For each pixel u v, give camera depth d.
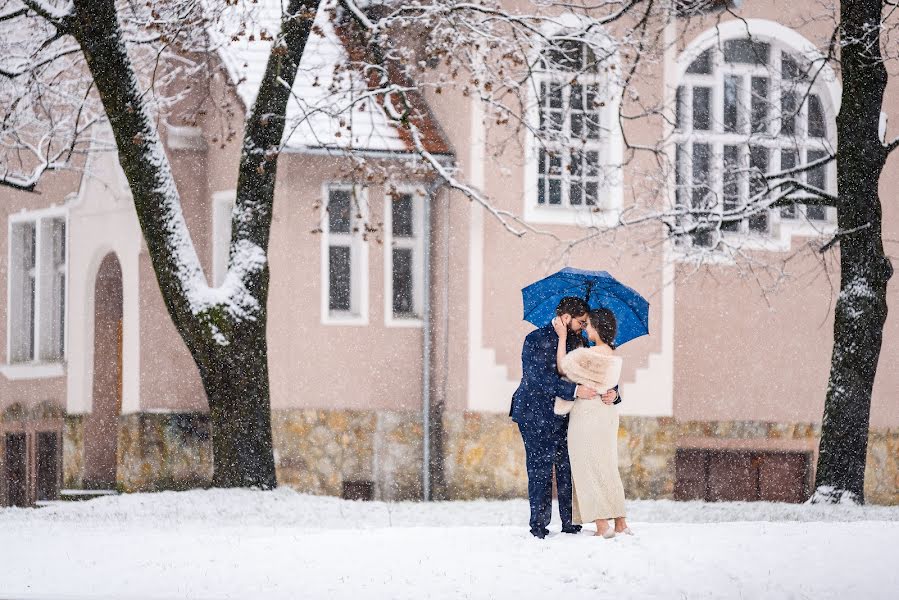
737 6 22.34
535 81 22.23
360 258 22.73
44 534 14.66
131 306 22.75
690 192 22.98
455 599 9.77
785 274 22.03
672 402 22.89
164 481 22.48
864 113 18.41
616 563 10.47
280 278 22.42
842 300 18.48
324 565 10.91
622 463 22.47
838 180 18.69
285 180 22.42
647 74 22.34
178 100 23.11
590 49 20.86
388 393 22.77
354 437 22.55
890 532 11.66
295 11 18.34
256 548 11.91
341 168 21.52
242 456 18.30
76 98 23.14
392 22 18.86
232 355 18.17
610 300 12.12
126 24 20.91
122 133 18.09
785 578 10.16
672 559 10.57
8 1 21.28
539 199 22.84
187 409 22.75
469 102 22.25
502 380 22.34
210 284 22.97
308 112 19.22
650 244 22.66
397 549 11.29
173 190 18.36
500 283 22.39
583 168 21.55
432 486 22.62
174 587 10.56
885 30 20.52
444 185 22.64
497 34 19.91
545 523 11.48
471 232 22.30
